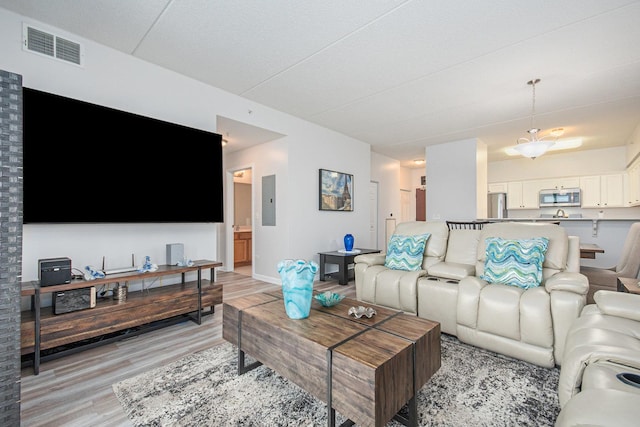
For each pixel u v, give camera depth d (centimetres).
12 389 131
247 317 187
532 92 354
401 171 821
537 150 376
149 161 275
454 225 472
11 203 133
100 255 267
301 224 465
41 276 203
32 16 229
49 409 157
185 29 244
